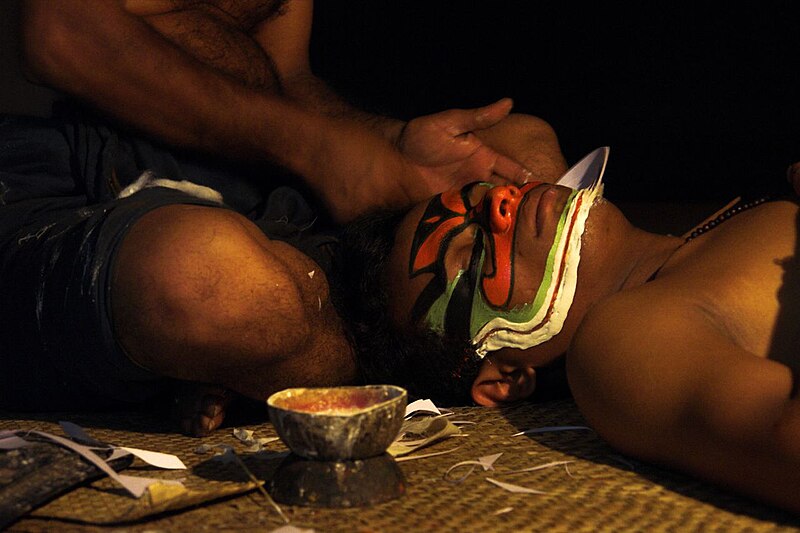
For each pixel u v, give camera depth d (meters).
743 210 1.92
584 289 2.00
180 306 1.83
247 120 2.30
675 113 4.63
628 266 2.00
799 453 1.42
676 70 4.80
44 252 2.02
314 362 2.03
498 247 2.01
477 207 2.07
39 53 2.14
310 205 2.46
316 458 1.54
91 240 1.91
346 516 1.49
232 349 1.88
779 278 1.70
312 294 2.04
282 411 1.53
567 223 1.98
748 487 1.50
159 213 1.91
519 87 4.86
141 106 2.21
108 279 1.86
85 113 2.31
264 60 2.56
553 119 4.70
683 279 1.73
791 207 1.84
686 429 1.55
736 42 4.79
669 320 1.62
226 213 1.96
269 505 1.53
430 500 1.55
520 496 1.57
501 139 2.60
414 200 2.41
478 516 1.48
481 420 2.05
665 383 1.57
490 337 2.05
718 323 1.65
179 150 2.33
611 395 1.63
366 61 4.95
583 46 4.91
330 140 2.36
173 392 2.02
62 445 1.67
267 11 2.65
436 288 2.05
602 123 4.64
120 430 2.01
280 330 1.91
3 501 1.48
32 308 2.00
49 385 2.07
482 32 4.98
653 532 1.42
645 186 4.16
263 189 2.47
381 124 2.51
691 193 4.08
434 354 2.09
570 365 1.71
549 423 2.01
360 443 1.52
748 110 4.59
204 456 1.81
